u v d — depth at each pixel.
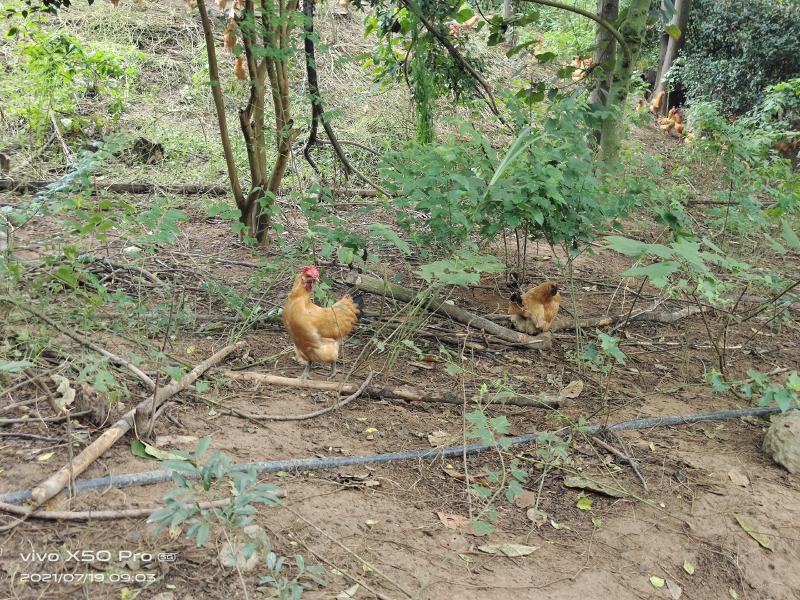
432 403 4.52
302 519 3.26
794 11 15.27
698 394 5.07
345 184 8.38
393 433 4.11
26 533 2.88
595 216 5.43
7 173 7.15
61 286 4.55
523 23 7.18
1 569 2.70
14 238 4.82
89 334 4.42
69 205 4.45
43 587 2.66
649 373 5.35
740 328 6.36
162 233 4.41
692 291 5.63
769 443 4.34
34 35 8.69
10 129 8.34
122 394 3.77
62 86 8.88
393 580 3.01
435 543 3.29
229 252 6.60
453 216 4.86
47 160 7.89
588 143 7.70
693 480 4.03
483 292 6.48
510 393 4.42
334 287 5.97
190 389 4.12
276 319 5.23
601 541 3.49
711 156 10.32
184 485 2.79
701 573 3.40
